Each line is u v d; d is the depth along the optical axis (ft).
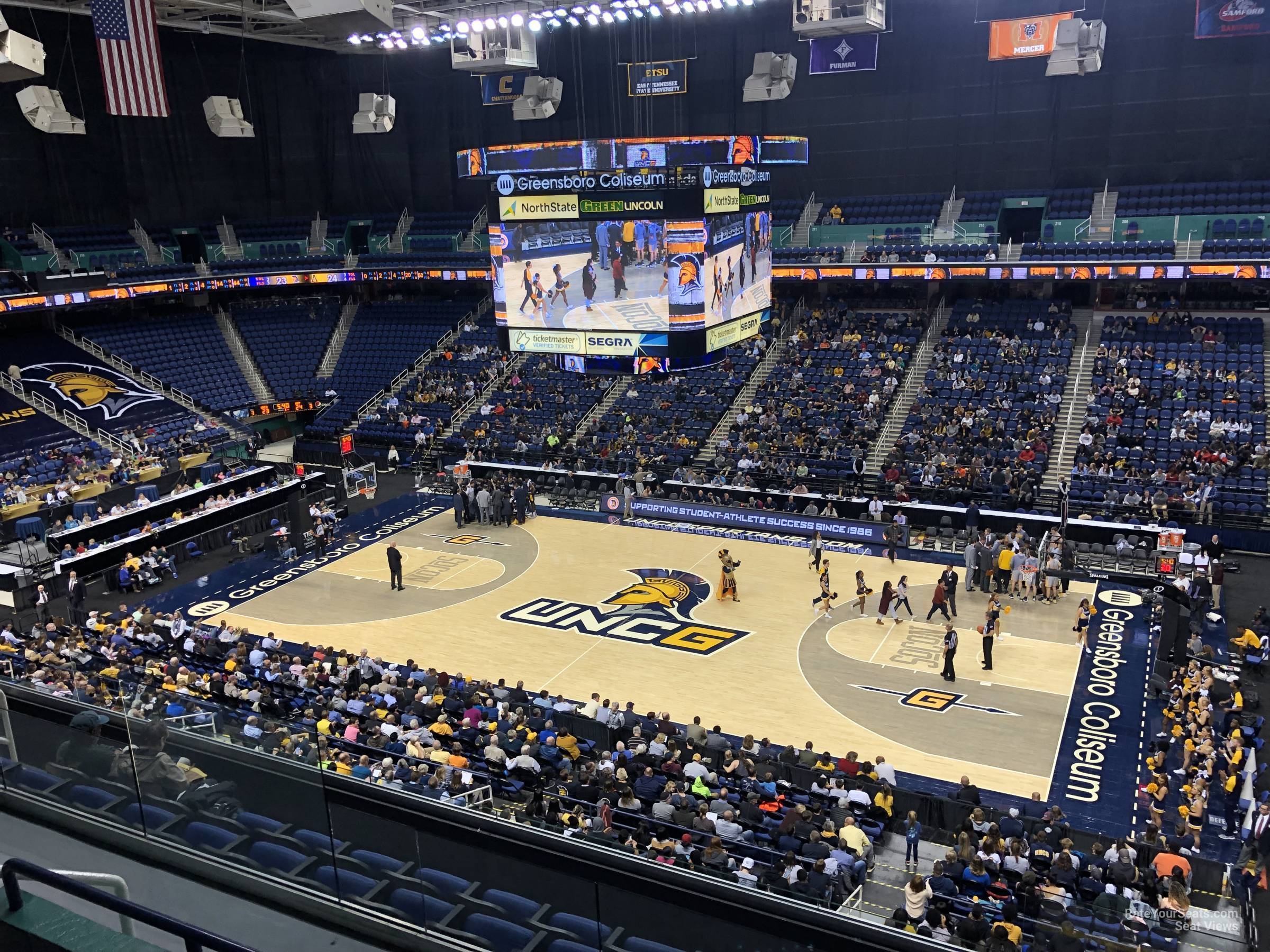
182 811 23.16
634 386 138.51
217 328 159.74
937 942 29.37
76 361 142.31
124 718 23.30
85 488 117.19
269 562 107.34
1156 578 91.30
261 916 21.99
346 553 109.29
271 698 63.31
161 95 105.40
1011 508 104.73
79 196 148.25
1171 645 73.92
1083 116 132.46
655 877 30.14
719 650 82.33
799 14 117.39
